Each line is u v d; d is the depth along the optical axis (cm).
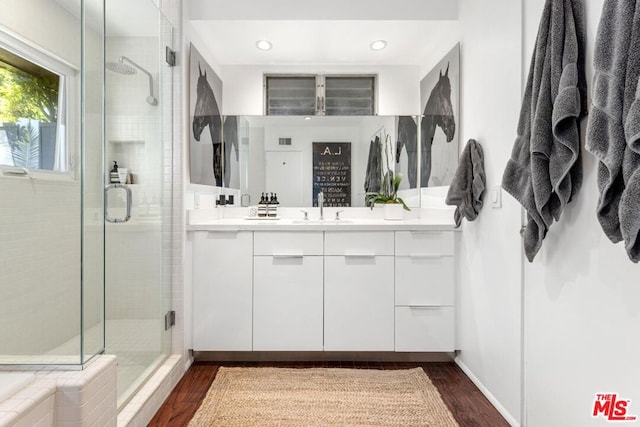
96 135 141
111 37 175
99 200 139
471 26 207
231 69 284
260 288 214
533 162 126
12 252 139
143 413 158
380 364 221
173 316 211
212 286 214
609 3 101
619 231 100
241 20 224
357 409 170
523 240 140
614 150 95
